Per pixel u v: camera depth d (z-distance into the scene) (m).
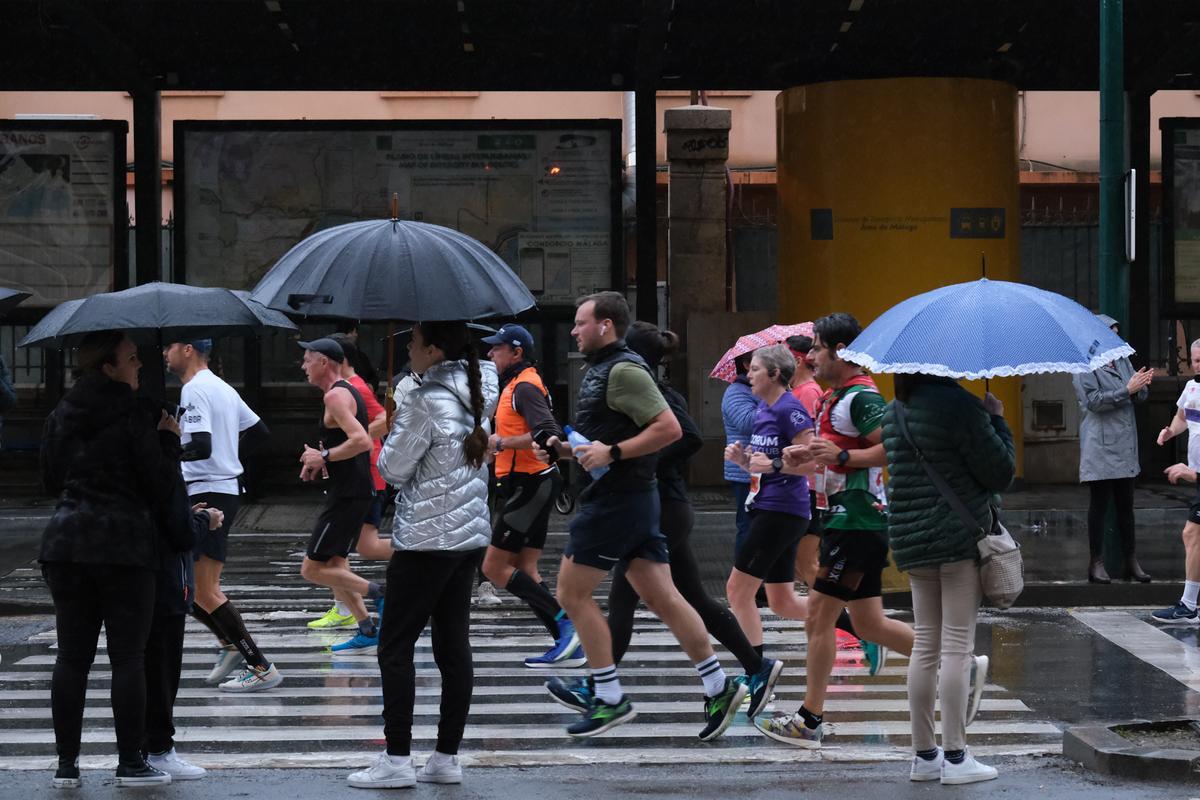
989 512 20.56
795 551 27.28
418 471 20.59
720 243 69.94
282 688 28.34
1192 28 52.75
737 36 56.31
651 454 23.20
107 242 58.66
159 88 58.50
